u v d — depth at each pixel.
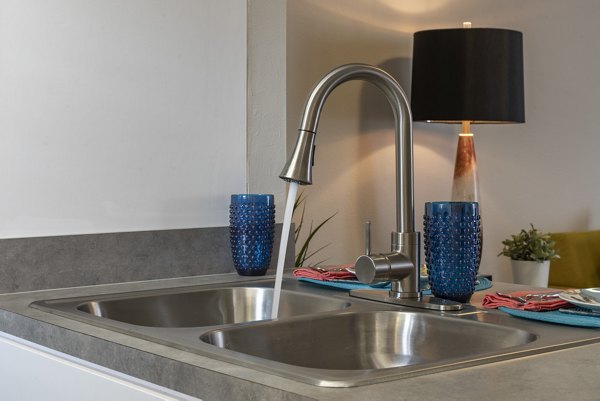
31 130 1.83
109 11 1.95
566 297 1.48
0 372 1.60
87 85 1.92
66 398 1.37
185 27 2.08
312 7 3.73
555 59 4.57
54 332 1.40
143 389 1.17
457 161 3.92
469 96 3.62
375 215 4.05
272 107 2.28
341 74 1.51
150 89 2.02
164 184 2.05
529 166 4.55
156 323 1.79
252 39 2.23
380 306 1.56
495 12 4.45
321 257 3.82
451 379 0.95
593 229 4.64
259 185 2.25
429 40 3.69
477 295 1.71
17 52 1.81
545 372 0.99
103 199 1.94
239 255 2.07
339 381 0.92
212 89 2.14
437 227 1.58
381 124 4.07
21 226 1.82
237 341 1.33
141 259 1.99
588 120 4.64
